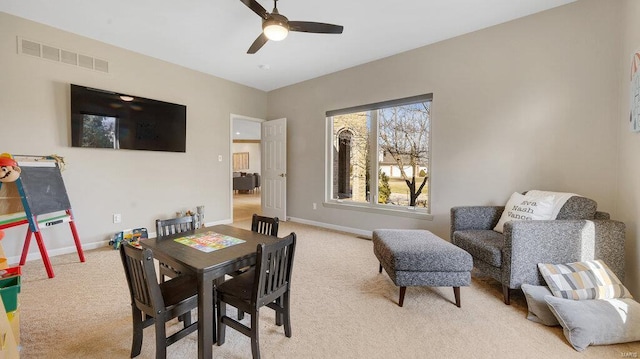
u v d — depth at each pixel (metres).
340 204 4.43
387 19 2.84
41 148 2.96
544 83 2.68
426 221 3.50
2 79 2.73
